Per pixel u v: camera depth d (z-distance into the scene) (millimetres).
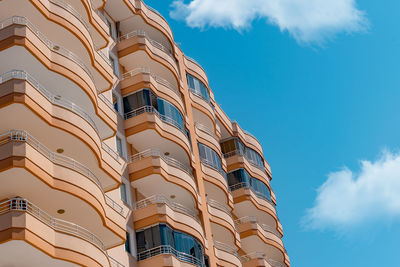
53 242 27719
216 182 47719
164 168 40438
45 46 33062
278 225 56812
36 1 34094
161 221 37844
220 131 56219
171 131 42750
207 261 41562
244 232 51250
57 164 29906
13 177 28219
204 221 43375
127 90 43188
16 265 27469
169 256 36500
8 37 31484
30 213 27031
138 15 47188
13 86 29734
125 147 40844
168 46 49938
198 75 52844
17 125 30594
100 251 29953
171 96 44938
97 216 31969
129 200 38781
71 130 31906
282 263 55031
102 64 39031
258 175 57156
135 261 36594
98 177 35312
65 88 34281
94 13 40594
